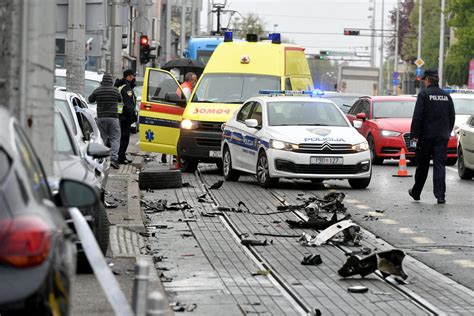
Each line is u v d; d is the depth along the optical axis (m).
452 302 20.19
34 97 16.88
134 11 120.56
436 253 26.03
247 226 30.22
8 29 16.73
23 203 11.09
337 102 74.12
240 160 43.75
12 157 11.47
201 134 48.03
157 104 50.19
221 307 18.97
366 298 20.27
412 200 38.12
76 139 25.47
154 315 10.64
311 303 19.66
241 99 49.19
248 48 50.66
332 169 40.78
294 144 40.69
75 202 12.88
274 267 23.52
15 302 10.77
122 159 51.78
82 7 47.19
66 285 11.80
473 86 141.00
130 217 29.92
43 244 10.88
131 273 21.47
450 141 57.47
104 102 47.94
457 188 43.50
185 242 27.00
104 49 92.50
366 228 30.31
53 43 17.02
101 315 17.34
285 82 49.62
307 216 32.38
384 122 57.66
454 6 143.88
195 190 40.16
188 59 75.62
